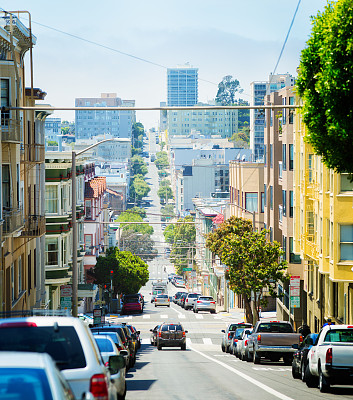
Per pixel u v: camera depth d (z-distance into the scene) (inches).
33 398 274.4
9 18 1667.1
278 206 2950.3
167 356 1836.9
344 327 979.9
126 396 900.0
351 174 957.8
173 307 4402.1
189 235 7076.8
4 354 300.8
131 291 4124.0
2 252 1552.7
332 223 1720.0
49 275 2368.4
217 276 4692.4
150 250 7411.4
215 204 6122.1
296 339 1454.2
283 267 2428.6
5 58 1669.5
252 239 2444.6
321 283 2124.8
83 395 323.0
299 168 2329.0
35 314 498.9
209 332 2871.6
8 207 1604.3
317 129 952.3
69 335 411.8
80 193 3191.4
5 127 1587.1
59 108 940.6
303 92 979.9
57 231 2377.0
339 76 858.1
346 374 930.1
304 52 958.4
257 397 886.4
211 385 1050.7
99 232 4234.7
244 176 3784.5
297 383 1094.4
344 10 863.1
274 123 2940.5
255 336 1494.8
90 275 3878.0
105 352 804.6
